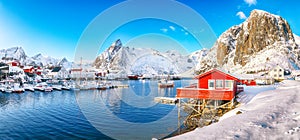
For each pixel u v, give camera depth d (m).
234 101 15.77
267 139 5.59
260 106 11.07
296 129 6.07
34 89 42.28
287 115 7.98
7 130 14.22
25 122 16.22
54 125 15.07
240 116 8.44
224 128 6.73
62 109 21.36
